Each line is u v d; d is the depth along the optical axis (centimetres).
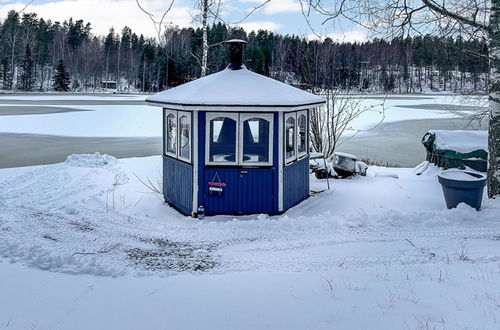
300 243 700
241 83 940
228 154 959
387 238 714
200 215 891
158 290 516
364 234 740
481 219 811
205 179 902
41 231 780
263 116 895
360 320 424
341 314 438
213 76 1007
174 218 905
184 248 695
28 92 8762
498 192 940
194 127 887
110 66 10894
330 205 966
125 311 461
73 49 11188
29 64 9094
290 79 1770
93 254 657
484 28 857
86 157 1584
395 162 1833
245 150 1022
